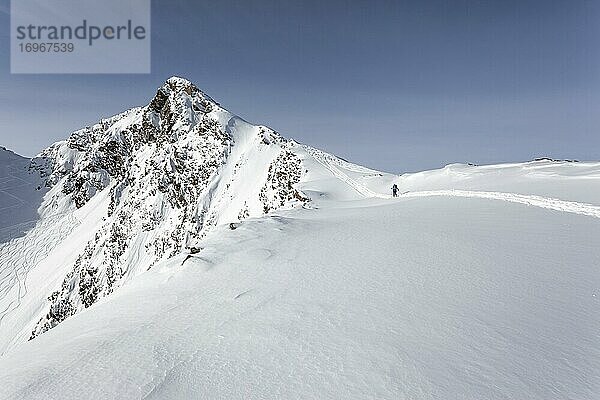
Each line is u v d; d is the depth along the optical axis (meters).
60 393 7.71
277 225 23.34
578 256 13.41
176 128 128.12
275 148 102.38
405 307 10.27
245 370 7.91
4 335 109.62
